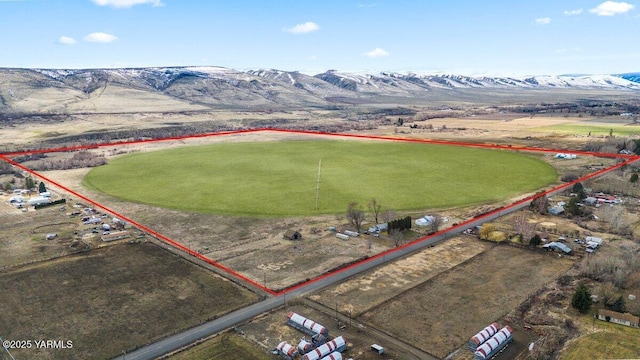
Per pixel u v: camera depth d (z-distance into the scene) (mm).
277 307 87312
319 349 70688
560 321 81750
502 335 74188
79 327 80750
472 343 73438
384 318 83188
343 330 79312
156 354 72750
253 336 77562
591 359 71250
